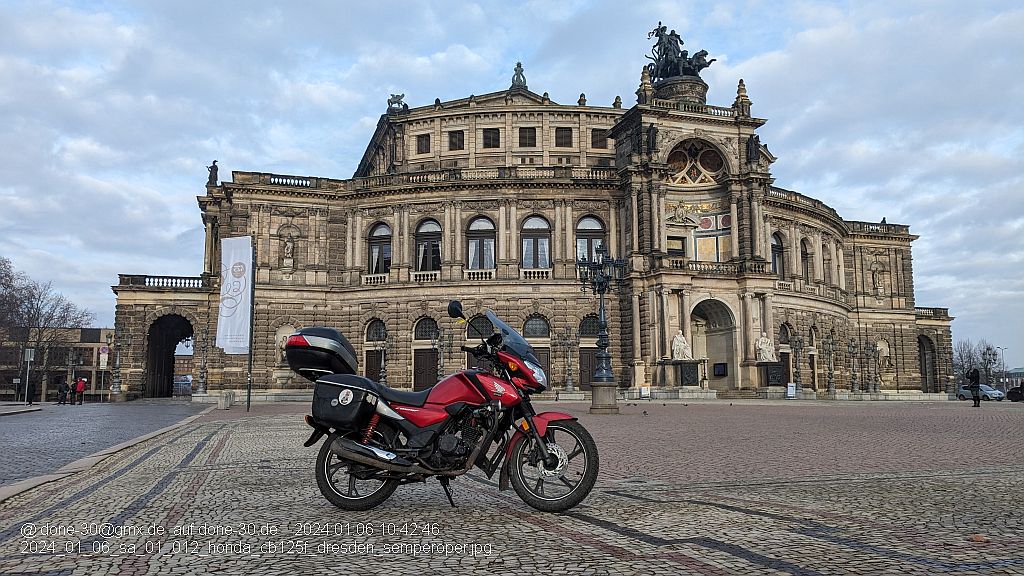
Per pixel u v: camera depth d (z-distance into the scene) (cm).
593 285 4188
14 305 10619
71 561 764
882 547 811
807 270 8212
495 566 742
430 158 8181
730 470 1512
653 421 3241
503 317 7119
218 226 8212
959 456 1770
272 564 758
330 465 1069
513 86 9556
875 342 9175
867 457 1756
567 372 6919
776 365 6612
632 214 7006
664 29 8106
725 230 7256
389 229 7556
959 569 721
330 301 7481
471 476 1407
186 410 4906
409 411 1053
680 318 6700
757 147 7219
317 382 1085
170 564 755
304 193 7469
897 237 9406
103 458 1744
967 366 19525
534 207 7331
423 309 7225
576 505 1066
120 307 7469
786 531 896
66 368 12694
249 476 1422
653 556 775
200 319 7569
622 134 7519
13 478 1447
